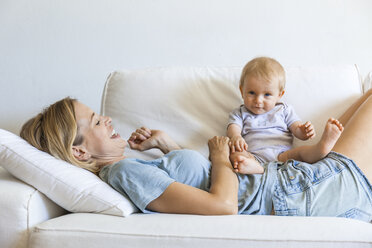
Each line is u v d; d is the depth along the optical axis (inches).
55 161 47.4
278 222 39.9
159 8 82.7
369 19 80.8
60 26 84.0
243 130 63.7
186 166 51.0
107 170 51.3
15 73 85.4
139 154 63.3
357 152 53.4
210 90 66.7
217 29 82.4
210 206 44.1
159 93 66.2
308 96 65.1
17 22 84.3
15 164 45.1
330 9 81.0
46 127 50.0
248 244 37.3
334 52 81.9
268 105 62.2
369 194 49.6
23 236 42.0
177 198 44.6
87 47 84.2
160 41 83.4
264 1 81.3
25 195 42.9
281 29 81.8
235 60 82.9
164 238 38.2
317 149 53.7
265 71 61.2
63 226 39.9
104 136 54.2
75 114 52.5
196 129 64.7
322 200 48.3
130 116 65.6
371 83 66.8
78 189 44.9
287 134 63.2
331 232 37.8
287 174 51.4
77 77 85.0
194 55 83.3
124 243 38.5
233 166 53.8
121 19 83.3
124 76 68.3
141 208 45.1
